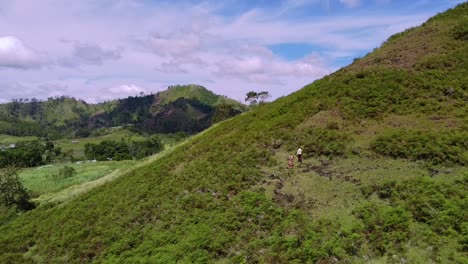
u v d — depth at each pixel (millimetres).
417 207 21078
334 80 44250
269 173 30188
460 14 50844
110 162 109438
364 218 21562
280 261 20266
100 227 31625
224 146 38438
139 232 28641
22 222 42938
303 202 25125
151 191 34781
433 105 32844
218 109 104625
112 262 25703
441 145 26422
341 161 28938
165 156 49094
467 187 22016
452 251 17953
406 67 40781
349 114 35281
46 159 156000
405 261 18125
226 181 30578
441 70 38031
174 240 25750
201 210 28000
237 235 24062
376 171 26297
